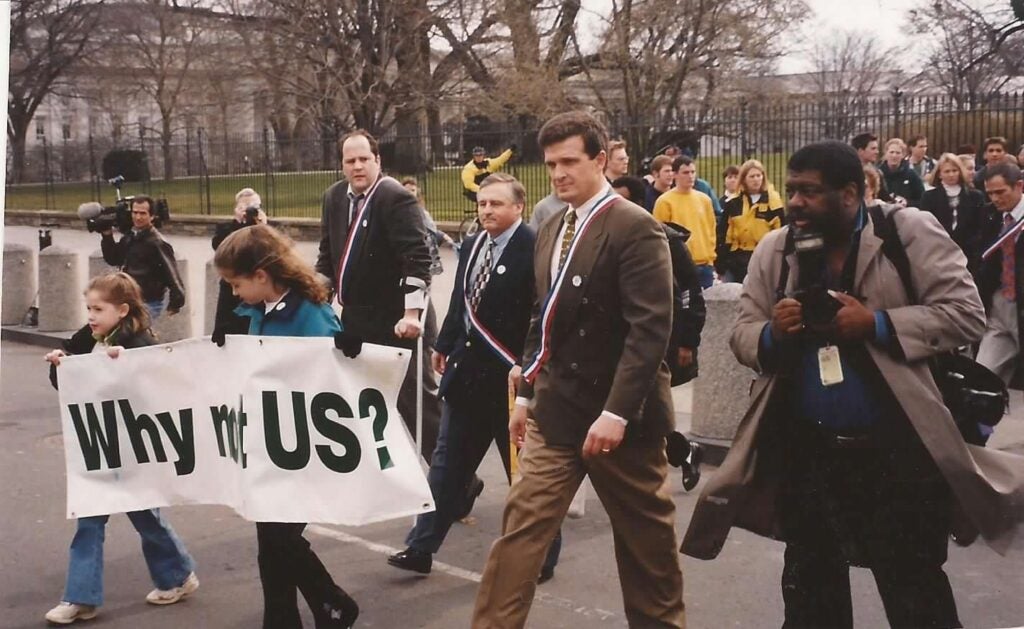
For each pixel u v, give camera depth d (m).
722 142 20.98
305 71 33.84
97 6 41.59
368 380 4.25
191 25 38.66
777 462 3.47
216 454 4.58
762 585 5.25
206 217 26.95
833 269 3.35
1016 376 7.52
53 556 5.89
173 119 45.22
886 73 44.84
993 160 11.48
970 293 3.23
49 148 38.34
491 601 3.77
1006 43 30.27
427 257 5.70
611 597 5.12
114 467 4.75
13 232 29.36
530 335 4.09
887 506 3.31
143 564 5.68
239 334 4.47
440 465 5.32
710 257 10.39
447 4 31.27
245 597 5.21
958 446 3.16
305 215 25.55
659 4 25.89
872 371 3.25
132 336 4.91
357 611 4.42
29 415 9.59
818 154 3.25
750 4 26.17
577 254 3.86
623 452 3.88
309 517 4.23
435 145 25.33
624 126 20.78
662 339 3.74
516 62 29.06
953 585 5.24
